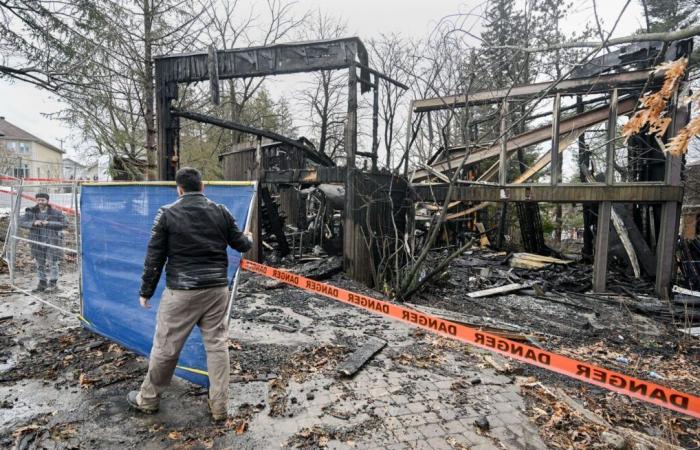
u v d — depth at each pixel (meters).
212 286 2.63
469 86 6.05
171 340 2.61
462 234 14.02
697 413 2.06
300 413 2.80
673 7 8.82
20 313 4.87
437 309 5.99
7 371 3.34
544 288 8.04
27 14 8.40
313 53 7.59
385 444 2.48
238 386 3.16
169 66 8.24
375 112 8.82
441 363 3.77
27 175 29.94
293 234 11.05
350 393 3.12
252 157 9.26
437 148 10.59
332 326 4.76
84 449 2.37
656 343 5.14
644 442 2.59
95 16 8.72
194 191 2.73
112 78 9.92
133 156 12.35
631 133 2.56
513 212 15.42
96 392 3.03
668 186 7.54
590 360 4.41
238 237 2.85
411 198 9.20
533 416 2.86
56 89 9.28
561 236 19.67
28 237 5.68
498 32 8.56
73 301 4.85
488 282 8.62
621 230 9.64
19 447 2.38
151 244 2.59
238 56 7.90
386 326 4.80
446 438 2.56
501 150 8.84
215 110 14.25
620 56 8.29
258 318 4.96
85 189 4.11
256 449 2.40
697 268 9.08
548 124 8.90
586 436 2.64
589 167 11.36
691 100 2.18
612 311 6.60
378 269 7.45
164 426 2.61
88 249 4.09
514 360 3.86
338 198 10.01
